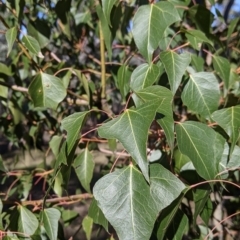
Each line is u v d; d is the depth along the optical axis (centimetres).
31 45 37
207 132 28
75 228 96
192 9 38
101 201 25
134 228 24
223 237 57
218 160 28
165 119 25
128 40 61
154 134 36
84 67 62
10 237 31
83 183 40
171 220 28
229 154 29
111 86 64
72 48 63
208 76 32
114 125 24
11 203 36
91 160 40
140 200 25
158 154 36
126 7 43
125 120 24
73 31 63
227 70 38
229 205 63
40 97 39
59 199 43
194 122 28
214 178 28
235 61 57
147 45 31
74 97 53
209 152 27
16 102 57
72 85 60
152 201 25
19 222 34
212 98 32
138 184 25
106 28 40
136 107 25
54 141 45
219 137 29
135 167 25
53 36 65
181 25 42
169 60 31
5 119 62
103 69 51
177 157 35
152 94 27
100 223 31
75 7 62
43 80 39
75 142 27
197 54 40
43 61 60
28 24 46
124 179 25
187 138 28
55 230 33
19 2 41
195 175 33
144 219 24
